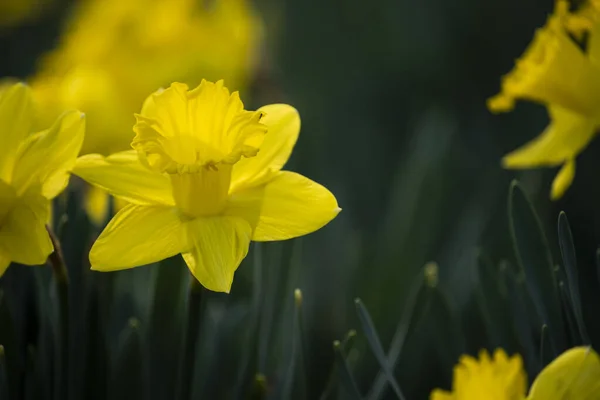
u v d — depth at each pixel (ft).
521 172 4.49
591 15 3.29
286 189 3.03
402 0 6.64
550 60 3.31
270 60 5.31
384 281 4.10
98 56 4.41
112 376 3.29
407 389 3.67
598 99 3.32
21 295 3.31
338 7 6.96
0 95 3.05
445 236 4.60
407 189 4.46
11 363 3.21
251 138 3.03
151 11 4.51
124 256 2.98
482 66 6.31
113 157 3.04
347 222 4.63
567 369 2.97
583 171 4.67
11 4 6.45
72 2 6.51
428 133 4.69
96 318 3.25
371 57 6.75
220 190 3.01
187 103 3.04
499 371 3.07
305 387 3.23
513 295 3.27
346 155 6.06
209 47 4.50
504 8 6.27
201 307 3.10
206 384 3.39
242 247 2.98
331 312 4.14
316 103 6.57
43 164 3.02
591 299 3.74
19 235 3.01
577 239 4.25
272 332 3.43
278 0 7.02
